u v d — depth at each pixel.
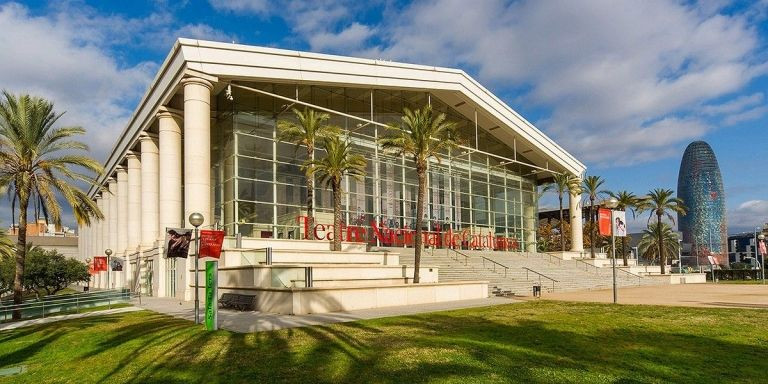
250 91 33.28
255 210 32.59
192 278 27.48
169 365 9.86
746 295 28.06
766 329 14.02
